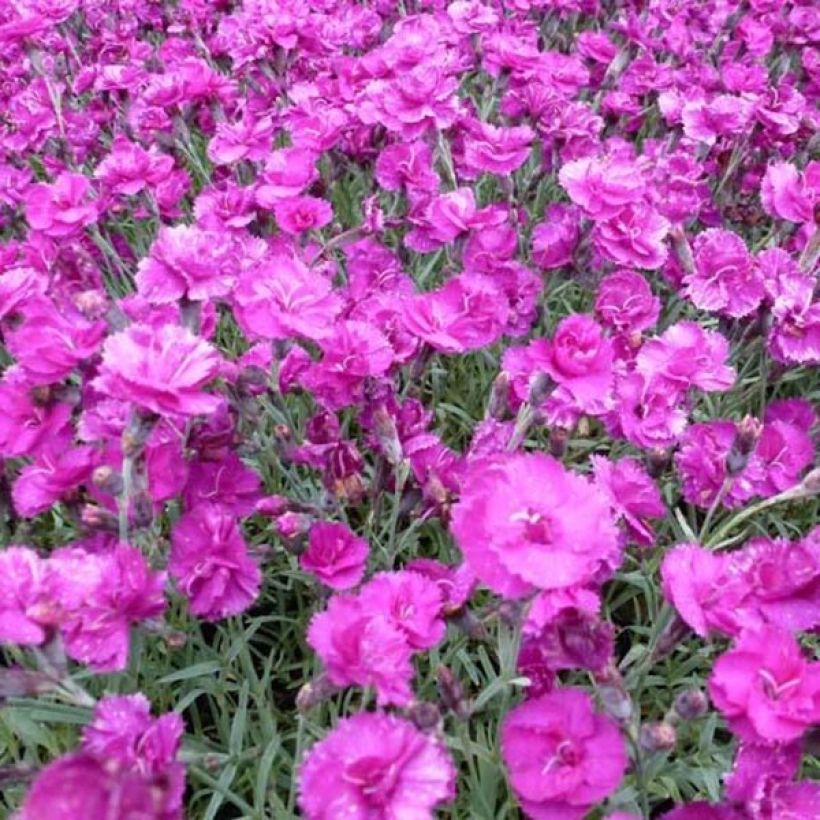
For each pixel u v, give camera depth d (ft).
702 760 1.23
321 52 2.29
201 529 1.21
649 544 1.22
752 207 2.12
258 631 1.58
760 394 1.77
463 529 0.96
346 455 1.34
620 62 2.42
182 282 1.29
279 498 1.31
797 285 1.54
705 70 2.41
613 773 0.93
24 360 1.18
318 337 1.29
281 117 2.11
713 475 1.40
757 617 1.02
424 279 1.97
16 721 1.22
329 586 1.29
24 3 2.23
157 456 1.24
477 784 1.17
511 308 1.69
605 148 2.15
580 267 1.78
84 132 2.41
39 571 0.99
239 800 1.17
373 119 1.85
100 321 1.22
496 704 1.32
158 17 3.00
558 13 2.65
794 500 1.69
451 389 1.89
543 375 1.27
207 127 2.30
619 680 0.99
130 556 1.07
